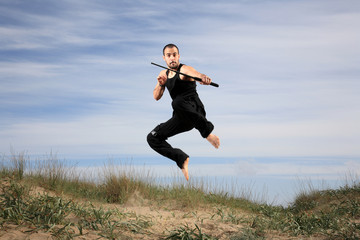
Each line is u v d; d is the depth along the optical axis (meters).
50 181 7.17
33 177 7.18
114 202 7.34
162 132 5.00
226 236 4.82
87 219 4.62
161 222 5.47
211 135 4.61
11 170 7.03
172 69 4.69
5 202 4.55
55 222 4.14
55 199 4.82
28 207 4.39
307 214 6.66
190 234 4.34
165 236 4.43
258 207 8.07
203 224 5.48
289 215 6.83
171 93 4.71
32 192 6.02
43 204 4.62
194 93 4.68
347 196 8.26
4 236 3.54
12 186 5.32
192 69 4.51
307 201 8.83
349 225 5.57
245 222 5.89
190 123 4.66
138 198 7.38
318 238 5.11
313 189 9.20
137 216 5.55
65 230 3.89
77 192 7.20
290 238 5.04
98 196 7.34
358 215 6.77
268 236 5.11
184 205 7.24
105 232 4.13
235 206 7.92
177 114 4.73
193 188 8.02
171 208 6.98
